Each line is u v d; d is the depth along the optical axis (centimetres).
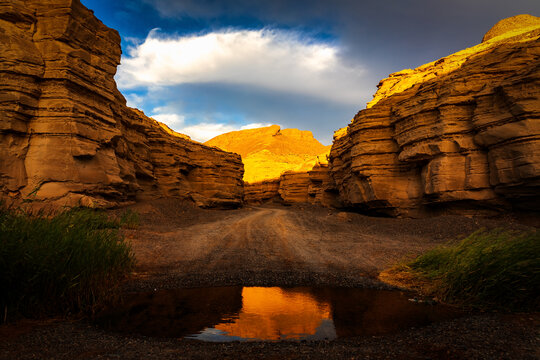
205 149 4550
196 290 770
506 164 1839
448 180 2100
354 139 3048
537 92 1731
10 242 487
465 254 743
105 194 2042
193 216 2762
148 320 539
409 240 1661
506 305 589
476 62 2217
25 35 1830
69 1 1877
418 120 2372
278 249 1399
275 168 9900
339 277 921
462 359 354
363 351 386
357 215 2717
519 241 657
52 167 1756
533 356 357
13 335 411
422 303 666
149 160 3297
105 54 2209
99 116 2081
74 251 574
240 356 369
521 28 3138
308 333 482
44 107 1816
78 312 552
